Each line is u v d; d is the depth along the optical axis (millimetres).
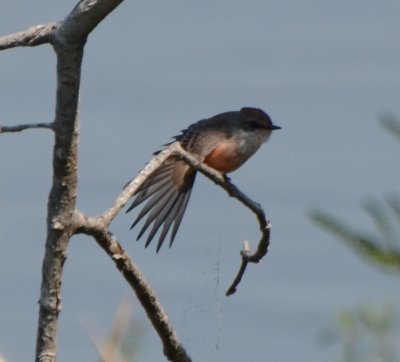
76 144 5617
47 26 5543
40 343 5762
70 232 5746
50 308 5730
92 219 5914
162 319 6582
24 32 5551
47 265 5734
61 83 5480
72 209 5723
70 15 5305
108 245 6066
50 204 5703
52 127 5562
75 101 5531
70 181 5656
